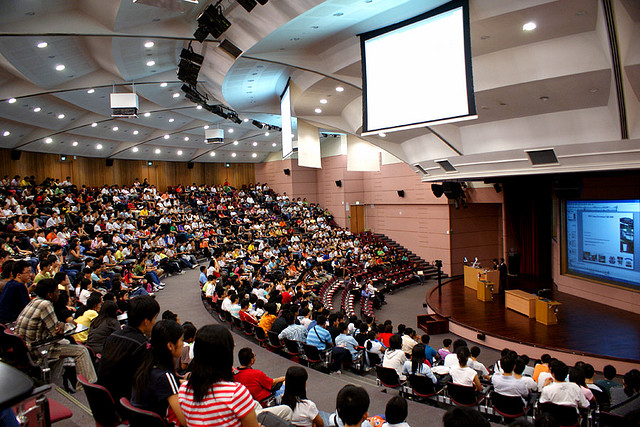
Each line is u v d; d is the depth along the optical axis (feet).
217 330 7.52
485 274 57.88
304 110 52.42
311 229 98.68
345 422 8.82
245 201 111.24
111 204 78.95
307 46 32.94
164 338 8.90
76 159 90.53
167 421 9.53
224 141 103.45
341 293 68.54
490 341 41.22
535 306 45.96
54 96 58.90
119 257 53.16
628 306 45.83
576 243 54.24
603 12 23.85
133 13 30.48
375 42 27.84
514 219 73.31
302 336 27.61
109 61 45.75
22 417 7.20
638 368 32.32
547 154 39.17
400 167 92.48
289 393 12.35
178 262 65.10
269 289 47.03
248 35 29.94
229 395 7.18
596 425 17.87
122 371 9.79
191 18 32.99
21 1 28.53
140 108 67.46
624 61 26.02
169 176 112.27
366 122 28.32
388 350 24.58
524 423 7.75
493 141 41.93
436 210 84.02
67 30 31.91
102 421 9.98
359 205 105.50
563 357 35.35
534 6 24.13
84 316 20.17
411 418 18.56
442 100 24.26
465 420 7.70
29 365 14.38
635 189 45.42
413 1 23.84
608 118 33.50
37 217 56.85
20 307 17.02
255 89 47.06
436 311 50.96
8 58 38.70
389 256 84.48
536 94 33.09
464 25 23.31
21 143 74.18
